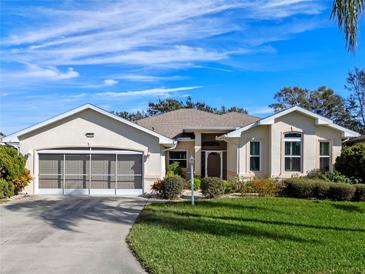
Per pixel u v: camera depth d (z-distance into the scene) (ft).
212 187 69.31
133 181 77.05
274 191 70.08
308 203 59.82
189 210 53.01
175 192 69.36
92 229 42.11
